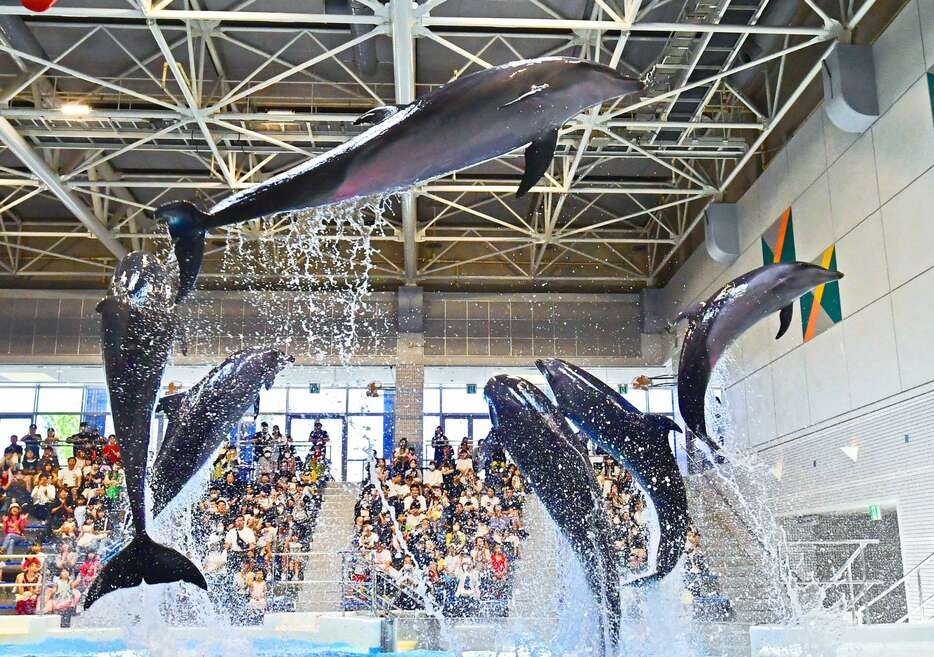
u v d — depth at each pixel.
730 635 8.12
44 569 11.73
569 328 21.09
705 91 15.09
